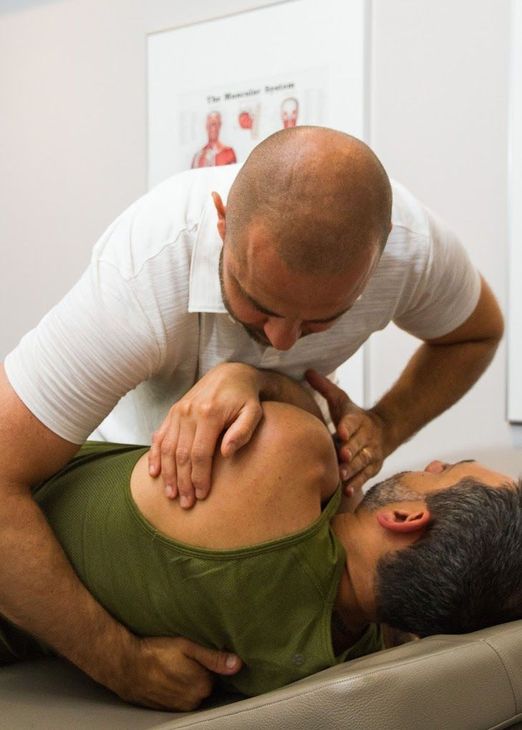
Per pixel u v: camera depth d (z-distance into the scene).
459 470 1.07
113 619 1.01
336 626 1.02
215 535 0.94
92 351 0.99
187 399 0.98
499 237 1.76
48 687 1.08
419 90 1.83
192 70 2.11
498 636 0.87
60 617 0.99
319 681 0.79
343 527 1.03
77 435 1.01
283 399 1.08
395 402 1.37
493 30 1.74
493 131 1.75
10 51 2.42
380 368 1.91
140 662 0.99
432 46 1.81
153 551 0.96
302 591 0.95
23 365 1.00
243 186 0.85
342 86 1.91
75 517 1.03
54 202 2.36
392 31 1.86
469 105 1.78
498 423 1.76
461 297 1.26
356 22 1.88
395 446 1.34
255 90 2.03
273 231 0.81
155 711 1.01
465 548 0.96
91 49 2.28
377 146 1.88
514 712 0.82
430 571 0.96
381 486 1.06
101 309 1.00
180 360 1.12
